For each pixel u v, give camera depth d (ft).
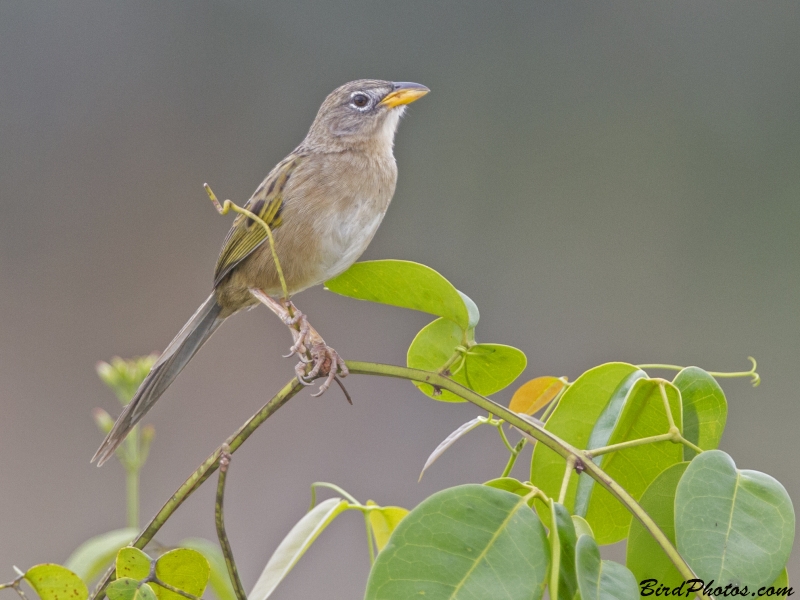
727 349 44.47
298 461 37.58
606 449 10.84
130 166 48.60
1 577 33.96
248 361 41.11
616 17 51.39
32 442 39.73
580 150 50.21
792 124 50.26
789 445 39.50
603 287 47.14
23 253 46.65
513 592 9.69
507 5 51.26
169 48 50.03
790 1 50.80
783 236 48.32
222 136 49.60
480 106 50.62
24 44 49.21
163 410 39.65
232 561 11.83
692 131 50.47
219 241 47.50
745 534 10.36
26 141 48.39
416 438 38.04
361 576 33.60
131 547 11.53
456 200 49.57
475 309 14.25
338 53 50.47
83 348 43.88
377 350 41.09
